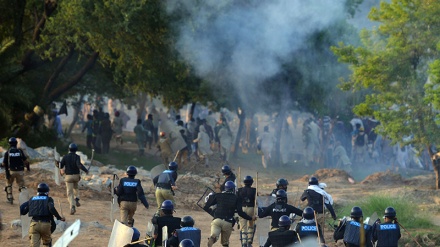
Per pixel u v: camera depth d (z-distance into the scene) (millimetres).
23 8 82438
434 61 57438
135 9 75250
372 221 30250
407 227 45688
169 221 30391
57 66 83938
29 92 77000
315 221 30266
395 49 62031
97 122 84938
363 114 64375
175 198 56688
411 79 62156
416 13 60906
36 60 84125
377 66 62531
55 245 21875
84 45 77062
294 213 34375
